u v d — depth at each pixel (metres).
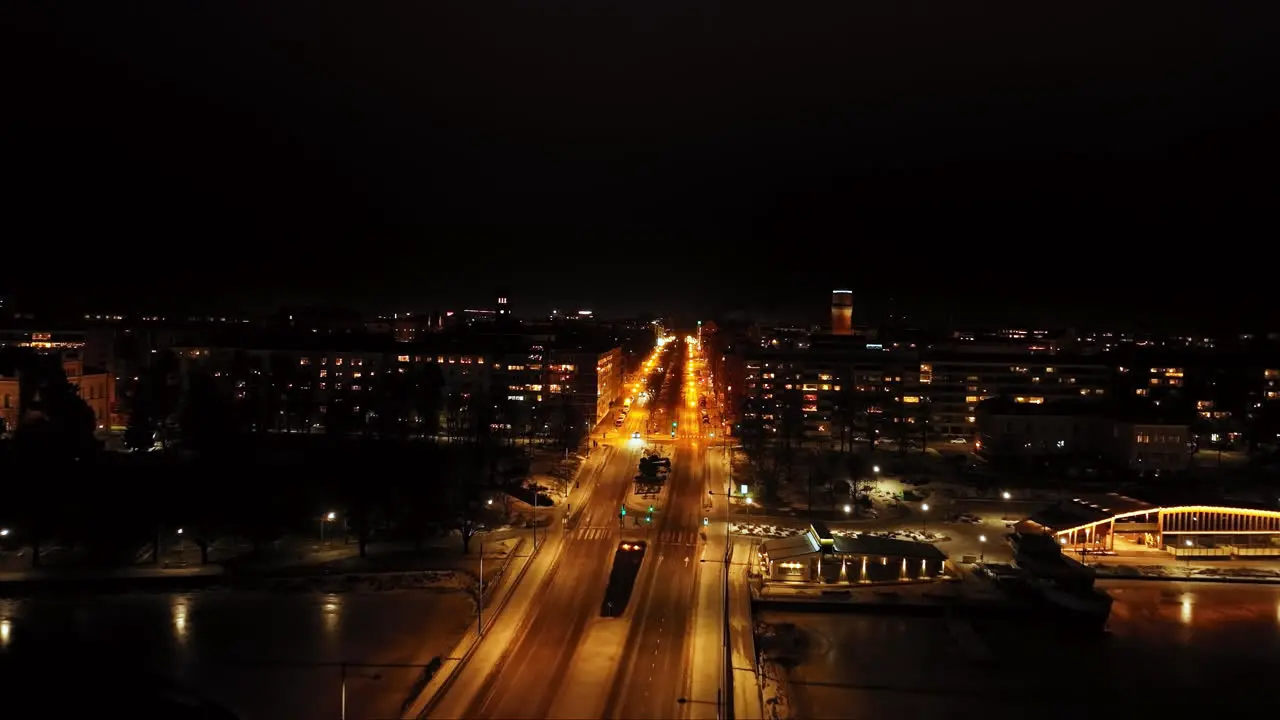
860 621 138.00
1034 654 126.88
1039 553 155.75
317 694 107.50
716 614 135.50
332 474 199.12
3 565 152.62
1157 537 175.50
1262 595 152.25
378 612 134.50
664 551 168.00
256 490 171.50
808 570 157.50
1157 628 137.38
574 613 135.00
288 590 143.62
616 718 101.94
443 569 154.50
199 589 144.50
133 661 116.12
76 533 155.12
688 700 106.81
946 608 140.50
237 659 117.25
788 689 114.31
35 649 119.38
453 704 104.31
